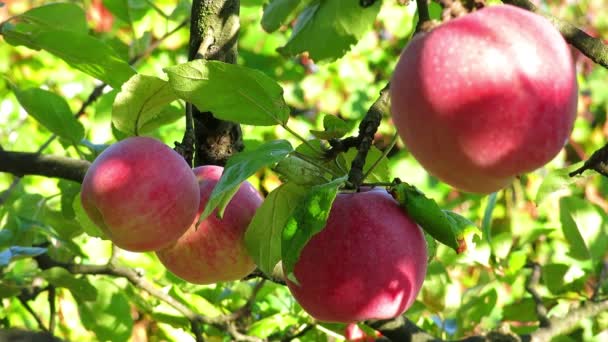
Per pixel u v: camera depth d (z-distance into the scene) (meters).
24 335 1.01
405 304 0.97
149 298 1.42
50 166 1.24
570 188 2.21
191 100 0.98
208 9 1.13
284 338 1.36
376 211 0.96
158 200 0.99
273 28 1.28
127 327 1.35
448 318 1.52
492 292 1.44
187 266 1.03
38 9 1.20
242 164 0.94
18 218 1.29
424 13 0.90
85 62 1.11
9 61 1.86
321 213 0.92
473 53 0.87
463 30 0.88
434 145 0.88
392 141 0.99
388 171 1.06
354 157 1.04
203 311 1.39
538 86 0.87
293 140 2.23
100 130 1.39
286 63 2.39
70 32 1.10
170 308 1.37
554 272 1.41
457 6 0.89
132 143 1.00
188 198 1.00
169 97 1.02
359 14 1.25
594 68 2.65
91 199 0.99
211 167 1.05
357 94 2.42
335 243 0.95
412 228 0.97
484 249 1.39
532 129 0.87
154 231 0.99
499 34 0.87
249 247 1.00
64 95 1.93
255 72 0.96
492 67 0.86
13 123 1.87
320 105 2.41
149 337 1.43
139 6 1.45
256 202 1.04
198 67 0.96
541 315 1.35
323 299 0.96
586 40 0.93
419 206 0.96
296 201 0.99
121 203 0.98
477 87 0.86
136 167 0.99
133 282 1.33
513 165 0.88
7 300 1.56
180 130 1.81
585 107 2.64
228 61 1.13
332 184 0.93
